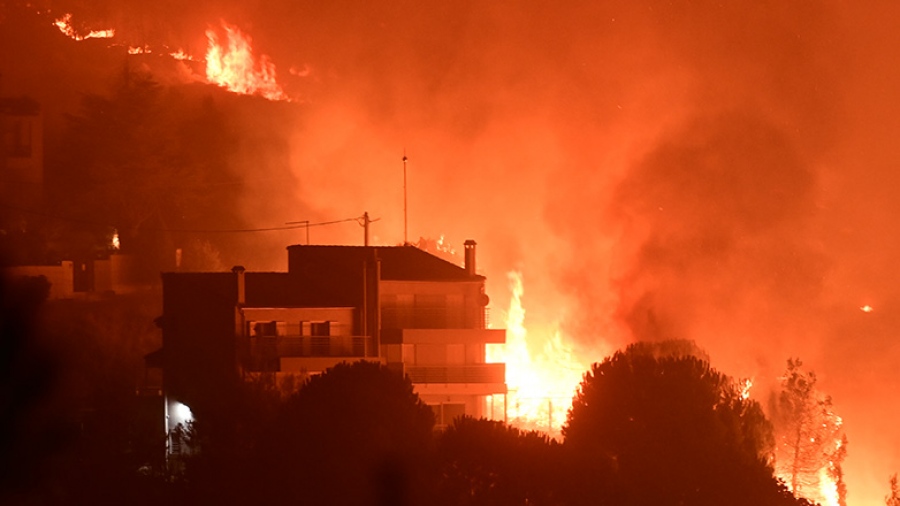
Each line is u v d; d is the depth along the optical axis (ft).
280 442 558.56
